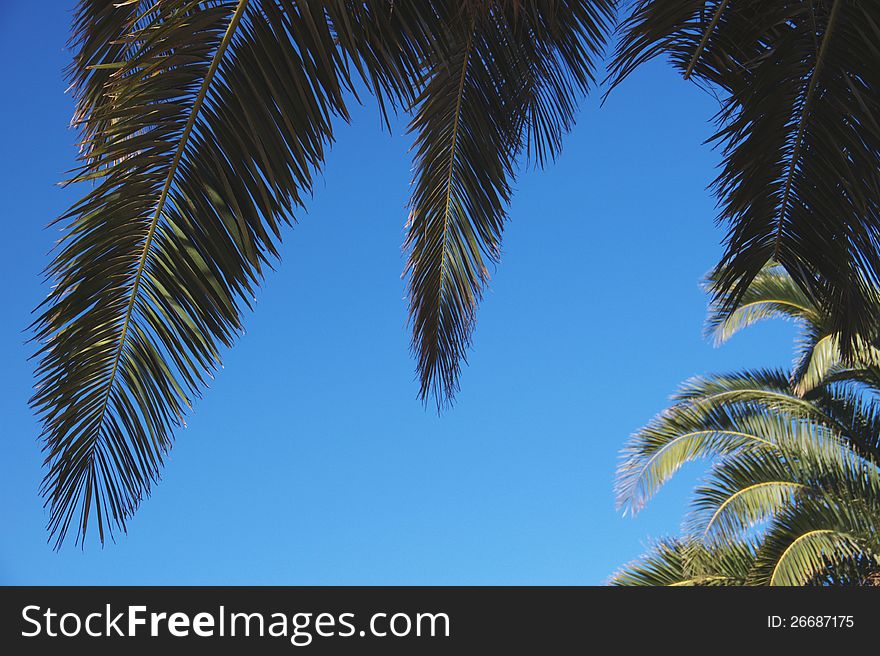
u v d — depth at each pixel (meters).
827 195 3.16
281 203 2.68
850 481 8.37
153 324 2.87
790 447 8.89
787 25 3.08
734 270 3.35
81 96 3.23
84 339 2.81
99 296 2.78
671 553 9.98
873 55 2.86
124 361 2.92
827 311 3.42
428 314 5.14
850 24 2.88
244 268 2.74
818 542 8.29
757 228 3.28
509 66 4.30
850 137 3.02
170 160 2.64
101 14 3.27
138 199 2.67
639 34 2.96
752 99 3.08
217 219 2.71
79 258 2.70
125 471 2.98
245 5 2.53
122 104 2.52
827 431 8.88
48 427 2.90
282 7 2.56
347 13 2.61
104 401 2.95
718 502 9.03
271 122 2.62
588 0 4.21
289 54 2.58
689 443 9.29
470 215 4.82
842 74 2.96
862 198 3.03
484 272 4.98
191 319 2.84
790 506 8.51
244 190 2.68
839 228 3.17
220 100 2.61
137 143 2.59
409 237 4.99
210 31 2.51
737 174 3.20
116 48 3.29
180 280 2.80
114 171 2.61
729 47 3.03
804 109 3.08
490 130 4.54
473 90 4.44
